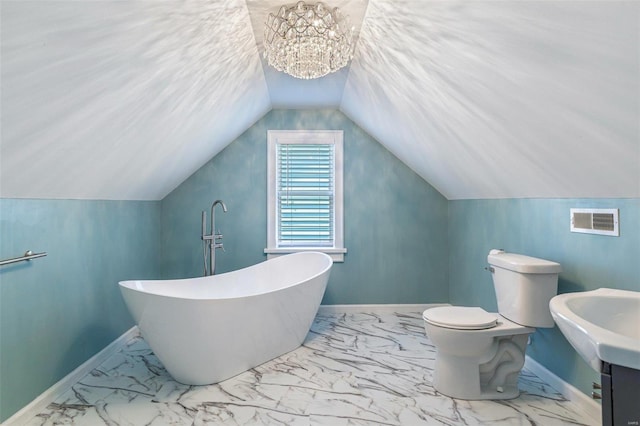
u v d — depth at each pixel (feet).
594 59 3.66
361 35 6.82
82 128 5.25
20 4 3.05
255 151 11.85
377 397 6.60
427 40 5.41
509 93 5.12
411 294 12.00
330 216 12.04
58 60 3.84
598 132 4.58
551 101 4.67
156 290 8.61
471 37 4.66
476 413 6.08
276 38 6.02
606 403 2.91
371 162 11.99
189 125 8.10
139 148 7.27
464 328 6.30
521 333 6.51
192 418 5.91
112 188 8.25
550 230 7.22
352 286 11.98
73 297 7.27
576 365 6.36
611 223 5.70
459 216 11.41
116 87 4.99
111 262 8.80
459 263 11.41
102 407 6.25
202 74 6.54
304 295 8.41
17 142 4.54
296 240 12.03
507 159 6.93
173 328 6.52
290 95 10.46
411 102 7.66
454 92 6.12
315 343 9.22
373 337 9.66
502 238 9.06
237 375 7.43
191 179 11.79
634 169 4.75
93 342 7.96
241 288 10.34
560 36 3.69
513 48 4.31
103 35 4.01
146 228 10.77
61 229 6.93
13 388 5.66
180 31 4.99
